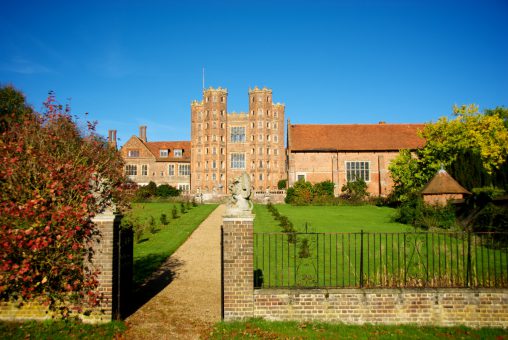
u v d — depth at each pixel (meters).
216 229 23.97
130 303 9.83
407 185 33.59
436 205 23.27
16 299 8.30
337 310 8.43
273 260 13.75
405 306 8.46
